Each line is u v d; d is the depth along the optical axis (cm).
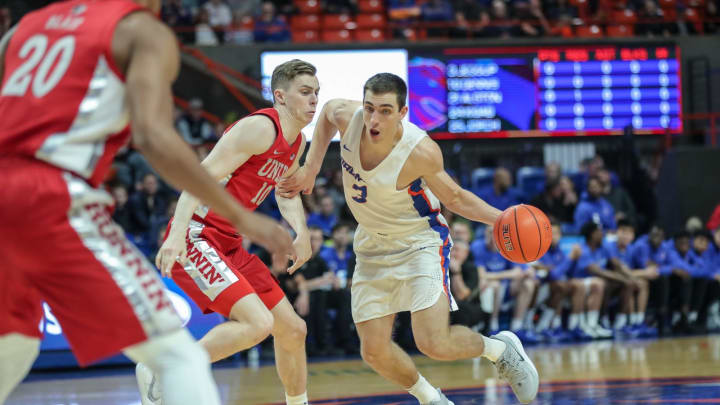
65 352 1388
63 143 346
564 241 1841
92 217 351
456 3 2595
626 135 2200
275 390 1059
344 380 1159
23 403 995
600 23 2555
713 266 1884
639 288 1791
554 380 1051
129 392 1084
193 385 345
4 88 364
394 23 2534
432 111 2269
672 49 2358
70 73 349
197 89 2338
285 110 714
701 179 2212
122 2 361
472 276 1522
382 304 731
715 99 2530
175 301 1373
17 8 2341
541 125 2305
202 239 700
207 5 2553
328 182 2038
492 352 749
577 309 1731
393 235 725
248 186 709
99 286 344
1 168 346
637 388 937
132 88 336
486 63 2288
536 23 2514
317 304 1562
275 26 2484
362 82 2262
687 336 1775
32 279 353
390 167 695
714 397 837
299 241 735
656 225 1850
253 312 666
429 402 734
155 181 1736
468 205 729
